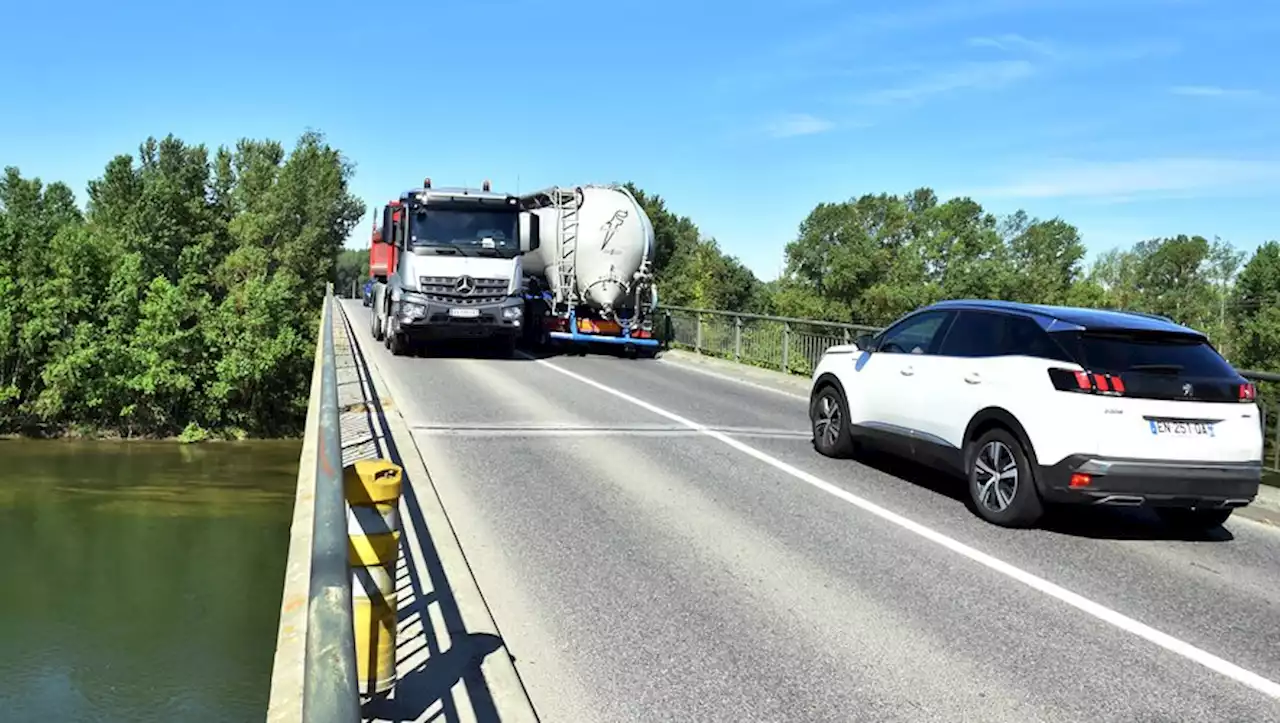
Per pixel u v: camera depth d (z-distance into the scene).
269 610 30.59
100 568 33.66
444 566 5.54
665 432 10.92
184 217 83.44
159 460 53.22
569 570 5.71
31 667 25.48
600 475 8.42
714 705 3.96
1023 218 93.94
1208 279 104.44
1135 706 4.09
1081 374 6.57
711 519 7.02
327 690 1.47
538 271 21.05
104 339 59.91
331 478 2.77
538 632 4.72
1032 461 6.77
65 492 44.03
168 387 59.19
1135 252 110.06
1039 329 7.04
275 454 57.66
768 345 19.83
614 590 5.38
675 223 80.81
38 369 59.44
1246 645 4.87
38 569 33.16
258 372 61.62
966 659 4.54
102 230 78.81
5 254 63.12
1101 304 79.69
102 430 59.44
